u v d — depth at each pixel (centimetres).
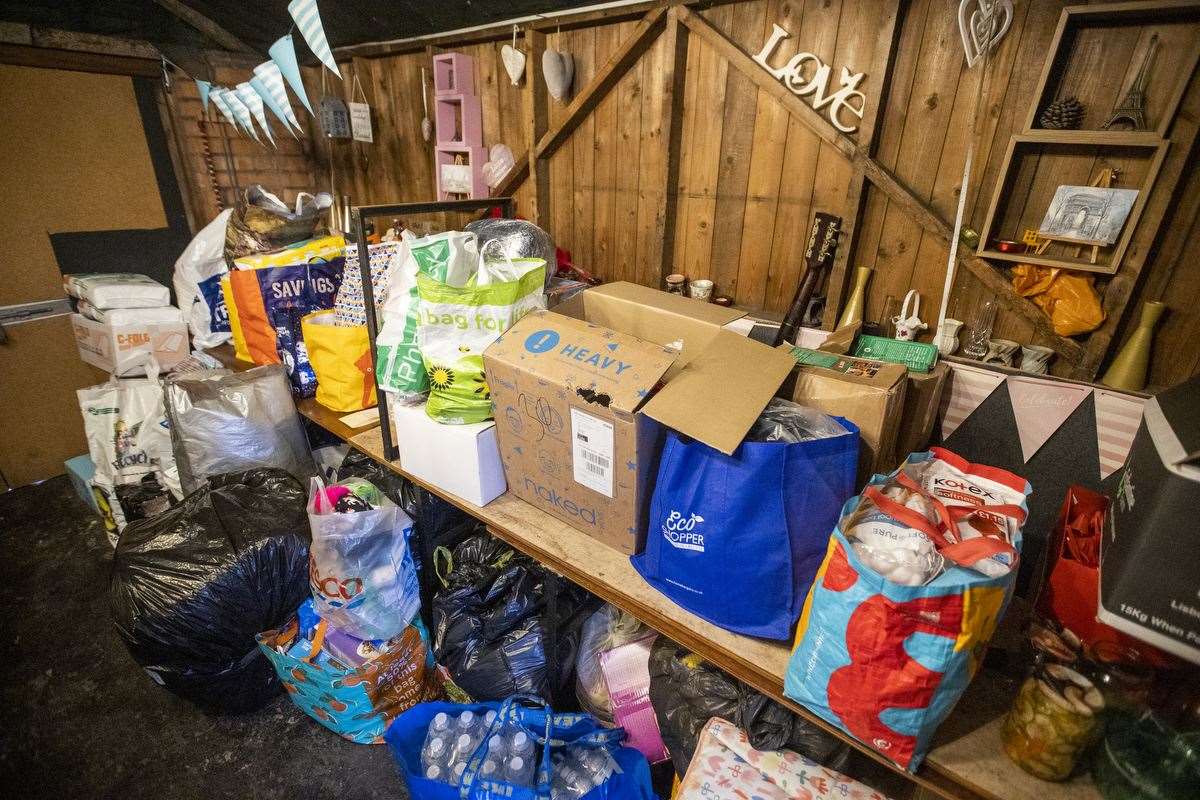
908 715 83
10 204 246
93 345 252
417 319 141
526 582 160
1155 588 71
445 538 180
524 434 132
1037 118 119
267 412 195
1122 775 79
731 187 170
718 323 138
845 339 137
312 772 153
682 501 107
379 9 222
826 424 105
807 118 147
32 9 227
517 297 134
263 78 161
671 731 129
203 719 167
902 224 144
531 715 135
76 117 253
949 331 139
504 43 207
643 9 167
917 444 130
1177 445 72
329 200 241
